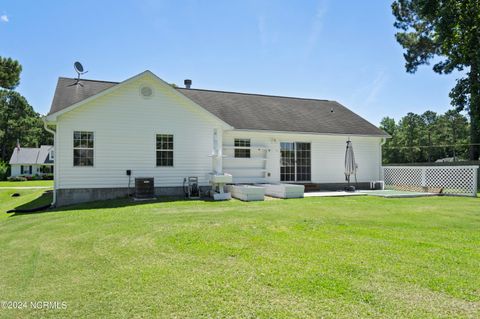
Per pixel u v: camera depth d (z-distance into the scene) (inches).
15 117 2273.6
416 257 190.2
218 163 514.3
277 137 615.2
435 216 334.0
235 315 120.1
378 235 247.4
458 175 573.6
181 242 225.5
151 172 503.2
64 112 447.5
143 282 153.4
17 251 219.3
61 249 217.5
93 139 474.0
